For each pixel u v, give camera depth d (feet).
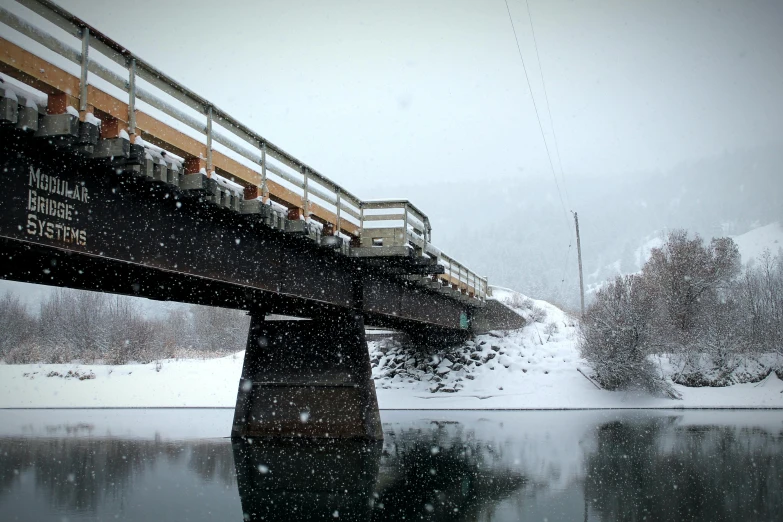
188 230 42.16
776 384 132.77
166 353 188.65
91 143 30.58
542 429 88.33
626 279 138.21
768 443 74.02
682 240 154.61
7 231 29.63
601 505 45.16
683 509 43.86
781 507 44.29
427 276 85.66
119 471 57.77
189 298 59.36
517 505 45.14
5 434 83.97
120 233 36.27
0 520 40.86
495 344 136.98
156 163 36.04
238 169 43.34
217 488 50.90
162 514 42.63
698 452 68.03
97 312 209.97
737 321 143.64
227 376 143.43
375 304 75.25
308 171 53.57
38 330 229.45
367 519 41.47
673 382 133.49
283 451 67.67
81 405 127.54
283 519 41.60
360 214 63.87
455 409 118.42
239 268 48.06
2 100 27.40
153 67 35.81
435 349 137.18
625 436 80.89
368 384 72.38
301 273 57.88
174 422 98.58
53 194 32.04
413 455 66.08
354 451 67.41
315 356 73.31
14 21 27.55
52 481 53.42
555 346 137.69
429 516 42.39
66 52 29.99
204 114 40.63
